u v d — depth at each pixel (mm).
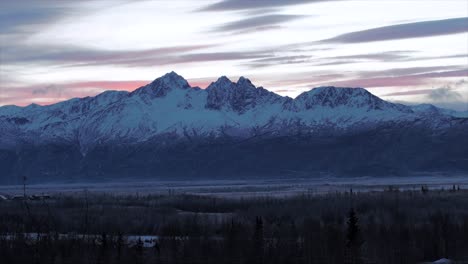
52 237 85812
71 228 100188
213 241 75688
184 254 70125
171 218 105562
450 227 82625
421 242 75438
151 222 102688
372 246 73500
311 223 91938
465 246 76000
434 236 77562
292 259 69438
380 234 78562
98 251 72312
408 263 71500
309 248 71562
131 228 99375
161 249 73438
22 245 75375
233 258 68938
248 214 119812
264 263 69000
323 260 69500
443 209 119812
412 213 113062
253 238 73625
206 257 69312
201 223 98375
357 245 71062
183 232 92250
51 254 71625
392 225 86312
